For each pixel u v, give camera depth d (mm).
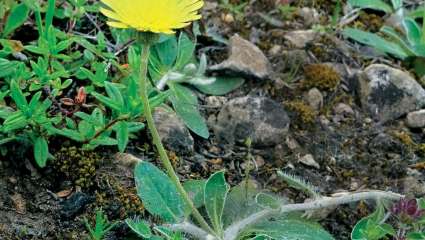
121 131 283
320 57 358
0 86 296
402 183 311
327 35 365
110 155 295
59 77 292
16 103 271
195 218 282
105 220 275
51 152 291
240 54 341
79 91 285
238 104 320
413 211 261
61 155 288
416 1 390
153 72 322
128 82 305
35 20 323
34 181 284
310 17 377
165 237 270
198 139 317
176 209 270
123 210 281
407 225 267
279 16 375
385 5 380
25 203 278
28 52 314
